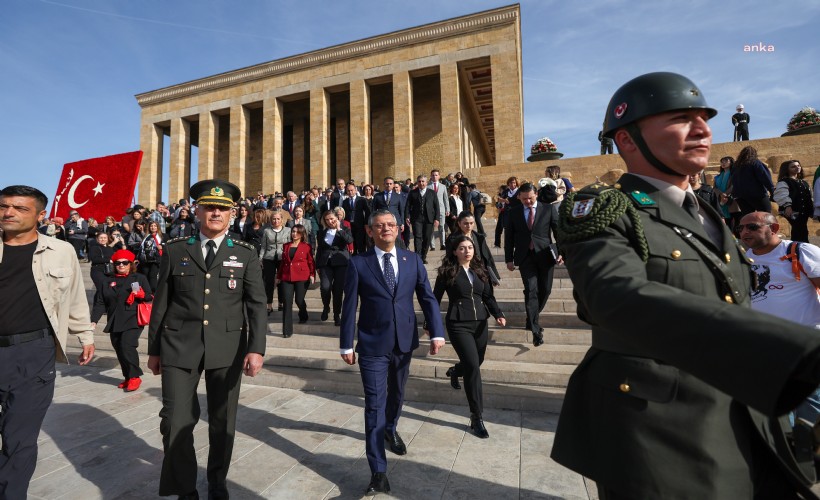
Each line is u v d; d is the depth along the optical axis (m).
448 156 23.05
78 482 3.15
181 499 2.70
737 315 0.67
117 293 5.52
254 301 3.07
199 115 28.34
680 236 1.16
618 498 1.09
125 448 3.74
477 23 23.34
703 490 0.99
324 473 3.17
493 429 3.92
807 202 6.67
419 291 3.65
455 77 23.53
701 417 1.02
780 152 12.63
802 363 0.57
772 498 1.11
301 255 6.99
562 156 16.53
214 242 3.10
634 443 1.06
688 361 0.69
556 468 3.17
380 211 3.50
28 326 2.76
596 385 1.20
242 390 5.27
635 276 0.93
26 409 2.65
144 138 29.42
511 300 7.04
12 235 2.80
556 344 5.51
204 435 3.97
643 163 1.28
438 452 3.46
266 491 2.93
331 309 8.09
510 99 22.42
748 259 1.30
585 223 1.10
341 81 25.48
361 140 24.59
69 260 3.08
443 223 9.88
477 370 3.82
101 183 12.96
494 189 16.16
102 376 6.30
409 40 24.34
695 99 1.17
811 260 3.15
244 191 27.17
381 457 2.93
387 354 3.24
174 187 28.12
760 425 1.09
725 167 7.87
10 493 2.50
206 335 2.85
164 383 2.79
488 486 2.93
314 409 4.57
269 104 26.84
